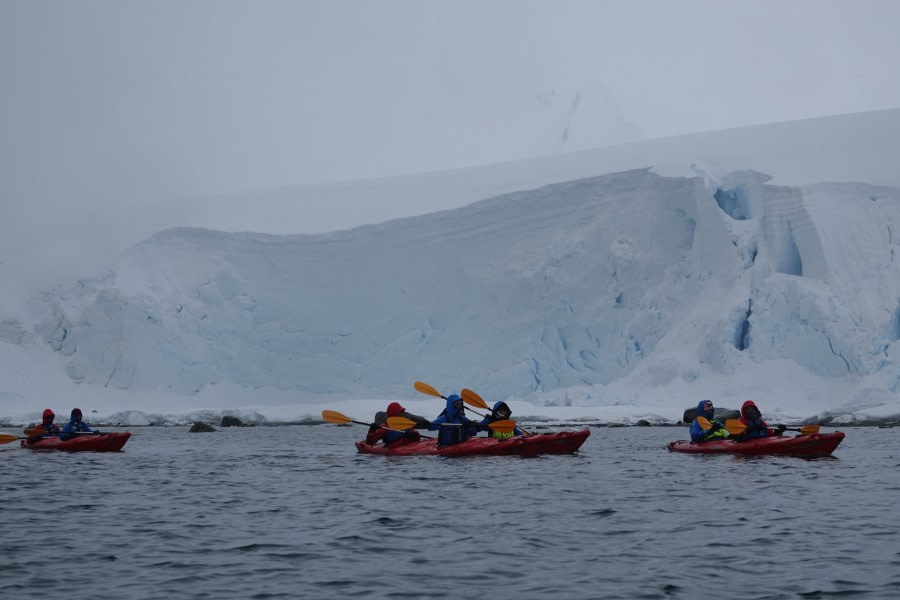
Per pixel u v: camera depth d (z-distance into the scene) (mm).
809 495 15648
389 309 60594
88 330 59062
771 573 9703
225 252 62938
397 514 13766
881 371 45562
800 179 52625
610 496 15656
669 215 55531
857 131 58469
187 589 9234
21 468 21844
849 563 10109
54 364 59125
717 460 22375
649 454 24312
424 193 67562
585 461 22172
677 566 10094
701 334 49719
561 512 13867
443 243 60438
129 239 65188
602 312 55094
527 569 10008
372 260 61500
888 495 15586
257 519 13453
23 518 13734
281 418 49719
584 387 52688
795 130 61531
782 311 48031
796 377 46750
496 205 59906
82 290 61156
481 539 11688
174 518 13648
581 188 58188
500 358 56375
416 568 10070
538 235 58469
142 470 21312
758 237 51250
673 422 43406
